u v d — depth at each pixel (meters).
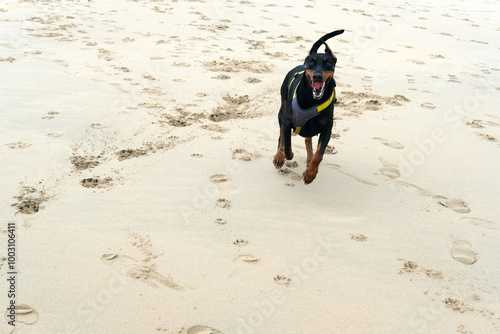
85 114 5.19
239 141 4.83
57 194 3.67
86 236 3.20
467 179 4.35
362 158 4.65
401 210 3.78
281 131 4.33
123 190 3.79
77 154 4.33
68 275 2.83
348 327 2.57
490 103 6.51
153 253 3.08
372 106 6.08
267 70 7.10
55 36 7.99
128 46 7.75
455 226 3.61
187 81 6.40
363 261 3.14
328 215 3.65
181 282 2.83
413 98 6.49
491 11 14.84
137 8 10.45
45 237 3.15
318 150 3.82
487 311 2.76
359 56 8.42
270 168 4.33
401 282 2.96
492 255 3.29
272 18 10.66
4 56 6.78
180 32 8.84
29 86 5.80
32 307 2.58
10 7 9.73
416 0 15.63
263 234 3.37
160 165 4.23
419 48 9.38
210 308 2.65
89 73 6.43
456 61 8.63
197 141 4.77
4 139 4.46
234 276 2.92
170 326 2.51
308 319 2.61
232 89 6.27
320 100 3.70
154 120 5.18
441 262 3.18
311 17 11.15
